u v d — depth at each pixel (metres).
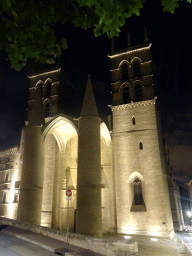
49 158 38.62
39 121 34.09
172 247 23.33
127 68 39.62
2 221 26.45
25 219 28.70
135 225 30.47
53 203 36.03
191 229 53.50
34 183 30.41
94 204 26.00
